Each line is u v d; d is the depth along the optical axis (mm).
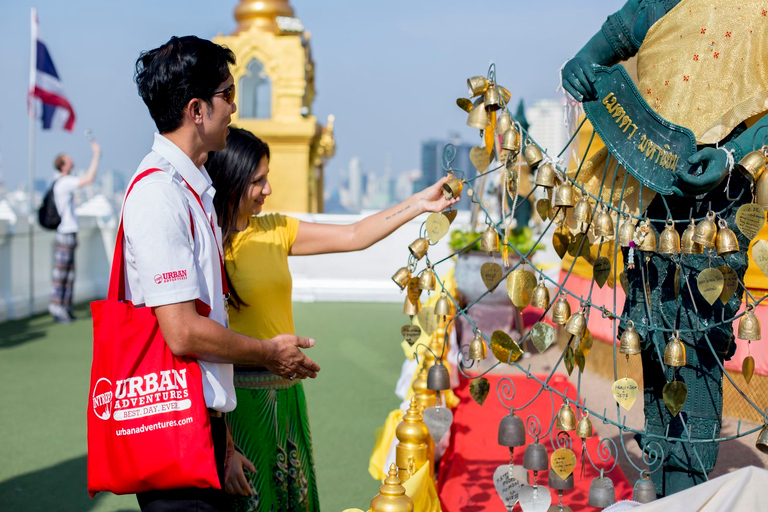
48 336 8797
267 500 2500
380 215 2754
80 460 4598
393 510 2240
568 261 6215
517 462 3715
